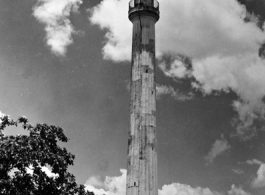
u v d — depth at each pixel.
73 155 19.14
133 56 29.88
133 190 25.06
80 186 18.83
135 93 28.30
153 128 27.14
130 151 26.58
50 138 18.58
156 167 26.12
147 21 30.88
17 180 16.47
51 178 17.97
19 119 18.70
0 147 16.16
